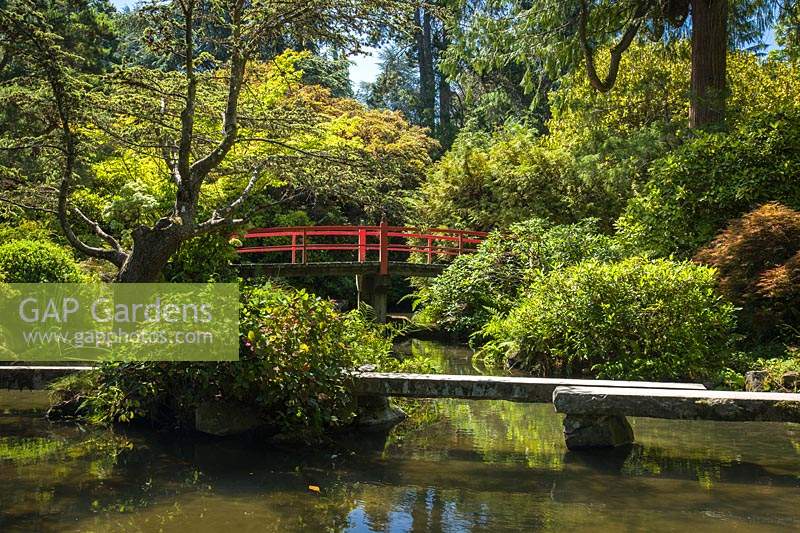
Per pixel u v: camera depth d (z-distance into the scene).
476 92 29.50
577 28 14.09
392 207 8.48
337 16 7.11
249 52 7.43
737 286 9.62
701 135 11.73
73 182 7.75
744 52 17.27
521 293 11.93
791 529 3.93
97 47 16.31
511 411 7.25
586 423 5.73
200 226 7.32
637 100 16.69
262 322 5.93
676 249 11.18
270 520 4.04
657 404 5.48
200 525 3.94
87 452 5.44
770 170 10.66
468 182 18.48
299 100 10.68
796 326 9.49
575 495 4.52
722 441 5.95
